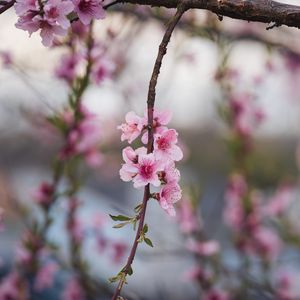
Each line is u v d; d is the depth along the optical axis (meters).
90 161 4.19
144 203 1.78
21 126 7.46
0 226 3.68
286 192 5.36
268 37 5.07
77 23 3.45
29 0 2.03
